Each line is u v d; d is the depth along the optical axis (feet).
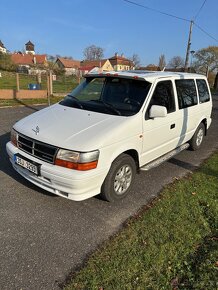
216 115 40.47
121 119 12.40
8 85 72.02
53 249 9.56
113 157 11.64
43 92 52.95
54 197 12.90
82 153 10.44
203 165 18.29
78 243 9.93
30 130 12.05
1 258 9.00
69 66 241.55
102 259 9.09
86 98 14.61
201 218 11.64
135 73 15.21
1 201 12.32
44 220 11.18
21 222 10.95
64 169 10.66
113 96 14.14
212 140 25.59
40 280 8.25
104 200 12.91
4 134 23.16
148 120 13.56
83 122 12.08
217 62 201.36
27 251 9.39
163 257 9.24
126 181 13.10
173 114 15.93
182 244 9.96
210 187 14.79
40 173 11.18
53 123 12.23
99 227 10.92
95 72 16.17
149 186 14.71
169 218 11.57
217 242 10.12
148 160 14.78
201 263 8.98
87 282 8.14
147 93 13.79
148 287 8.07
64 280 8.29
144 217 11.64
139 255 9.30
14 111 35.19
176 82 16.56
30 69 141.79
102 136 11.14
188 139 19.79
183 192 14.07
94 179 10.95
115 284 8.09
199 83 20.17
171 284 8.23
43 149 11.18
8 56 165.99
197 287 8.09
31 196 12.88
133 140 12.68
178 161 18.89
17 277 8.31
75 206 12.31
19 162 12.06
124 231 10.67
